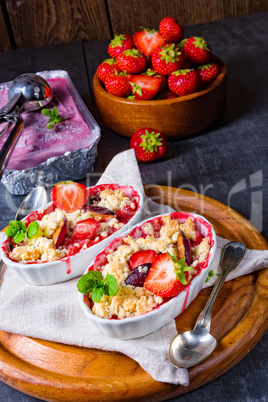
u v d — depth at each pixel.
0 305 0.93
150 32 1.21
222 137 1.20
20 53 1.56
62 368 0.86
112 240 0.93
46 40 1.67
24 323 0.90
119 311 0.86
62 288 0.93
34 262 0.93
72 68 1.46
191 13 1.67
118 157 1.09
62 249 0.94
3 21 1.63
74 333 0.88
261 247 0.97
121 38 1.21
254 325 0.88
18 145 1.11
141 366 0.85
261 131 1.21
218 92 1.16
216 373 0.85
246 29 1.54
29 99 1.19
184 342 0.86
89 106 1.31
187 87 1.14
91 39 1.68
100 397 0.84
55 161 1.08
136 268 0.89
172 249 0.90
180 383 0.83
